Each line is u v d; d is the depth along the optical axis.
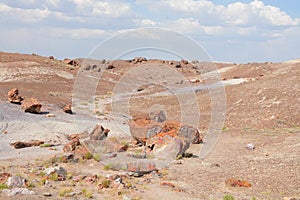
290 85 42.66
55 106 39.50
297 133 28.48
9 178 13.09
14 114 31.62
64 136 26.84
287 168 17.52
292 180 15.56
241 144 24.80
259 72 76.75
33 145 23.62
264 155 20.77
